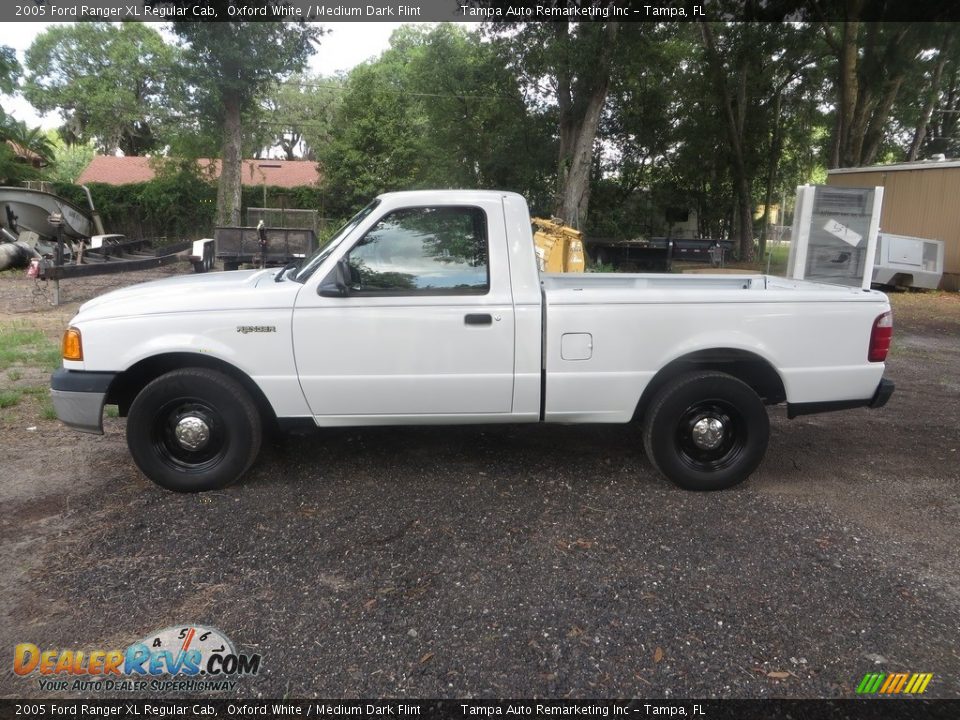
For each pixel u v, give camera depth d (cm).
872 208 897
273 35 2303
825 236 910
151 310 412
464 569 345
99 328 411
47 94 3362
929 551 372
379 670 271
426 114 2912
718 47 2686
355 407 426
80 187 2819
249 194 3061
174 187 2922
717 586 332
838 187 898
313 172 3753
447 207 421
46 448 510
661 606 315
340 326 413
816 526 399
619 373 428
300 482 450
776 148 3073
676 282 530
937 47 2312
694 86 2755
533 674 269
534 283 423
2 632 294
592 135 2012
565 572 343
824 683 265
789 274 956
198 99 2306
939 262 1770
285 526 389
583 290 429
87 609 310
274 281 452
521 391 427
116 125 3544
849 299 438
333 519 399
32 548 362
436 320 415
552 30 1983
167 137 2842
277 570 343
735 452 444
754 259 2958
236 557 354
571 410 434
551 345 421
